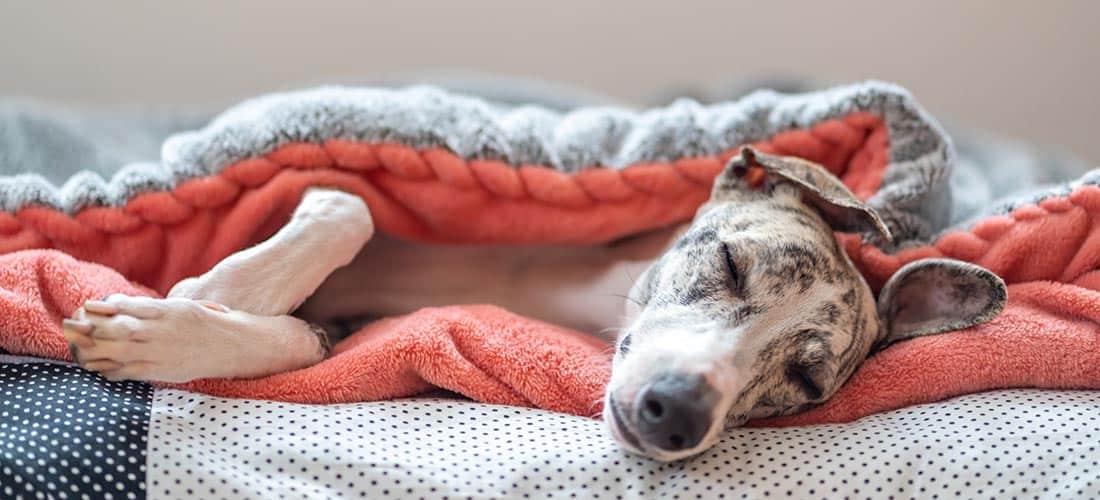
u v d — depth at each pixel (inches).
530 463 22.0
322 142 26.2
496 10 42.2
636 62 43.6
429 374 24.0
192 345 22.5
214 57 40.4
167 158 26.0
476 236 28.0
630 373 22.5
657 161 28.0
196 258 26.1
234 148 25.8
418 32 41.8
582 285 29.0
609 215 27.9
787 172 26.2
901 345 25.4
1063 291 25.3
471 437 22.7
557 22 42.7
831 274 25.0
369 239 26.9
